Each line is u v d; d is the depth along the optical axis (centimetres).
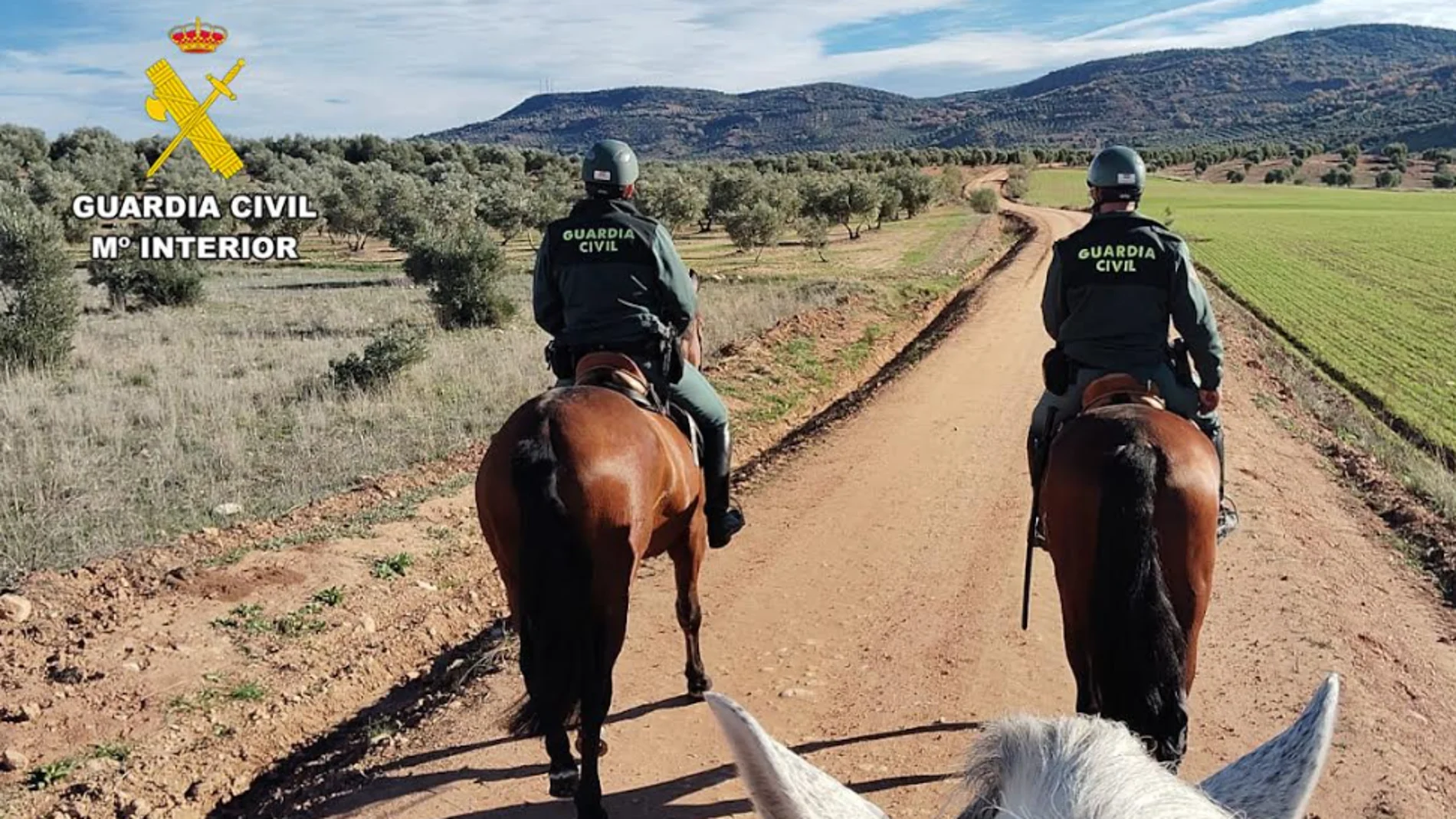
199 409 1445
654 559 928
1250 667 718
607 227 545
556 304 564
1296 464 1322
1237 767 173
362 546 920
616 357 541
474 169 8850
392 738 646
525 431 469
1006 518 1055
